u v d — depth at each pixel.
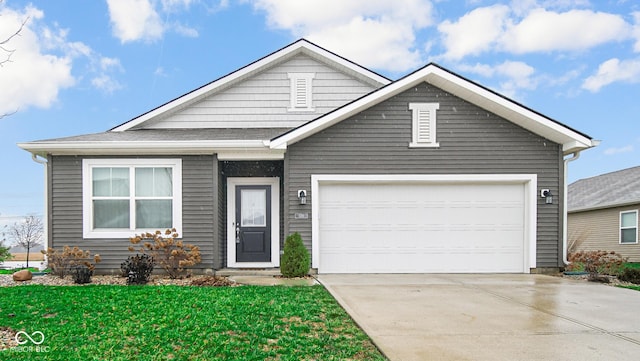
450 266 11.22
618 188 20.58
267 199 11.92
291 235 10.36
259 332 5.57
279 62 13.46
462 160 11.12
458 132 11.15
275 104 13.41
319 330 5.76
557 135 10.80
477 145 11.14
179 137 11.04
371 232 11.19
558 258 11.12
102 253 10.53
